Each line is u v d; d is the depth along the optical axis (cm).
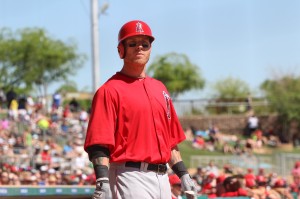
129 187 857
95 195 834
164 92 920
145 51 895
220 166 5850
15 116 5900
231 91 11775
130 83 891
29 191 1466
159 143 881
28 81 10856
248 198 1816
